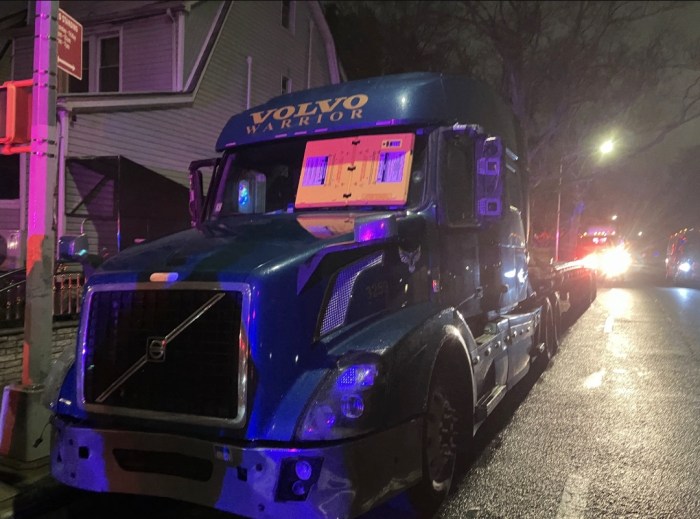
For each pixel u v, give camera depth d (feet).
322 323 11.71
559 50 83.61
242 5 57.72
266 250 12.14
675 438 18.94
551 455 17.65
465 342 14.96
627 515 13.82
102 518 14.30
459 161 16.38
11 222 41.88
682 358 31.50
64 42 17.89
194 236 14.24
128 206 44.27
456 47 93.35
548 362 30.22
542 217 128.26
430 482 13.10
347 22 97.60
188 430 11.21
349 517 10.53
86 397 12.19
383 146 15.87
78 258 14.64
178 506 14.94
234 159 17.94
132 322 11.95
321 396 10.72
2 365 22.09
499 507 14.29
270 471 10.34
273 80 63.31
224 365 11.07
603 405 22.85
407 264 13.96
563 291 38.73
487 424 20.70
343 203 15.79
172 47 50.57
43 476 15.46
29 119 16.70
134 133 45.03
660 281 99.76
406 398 11.95
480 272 18.62
